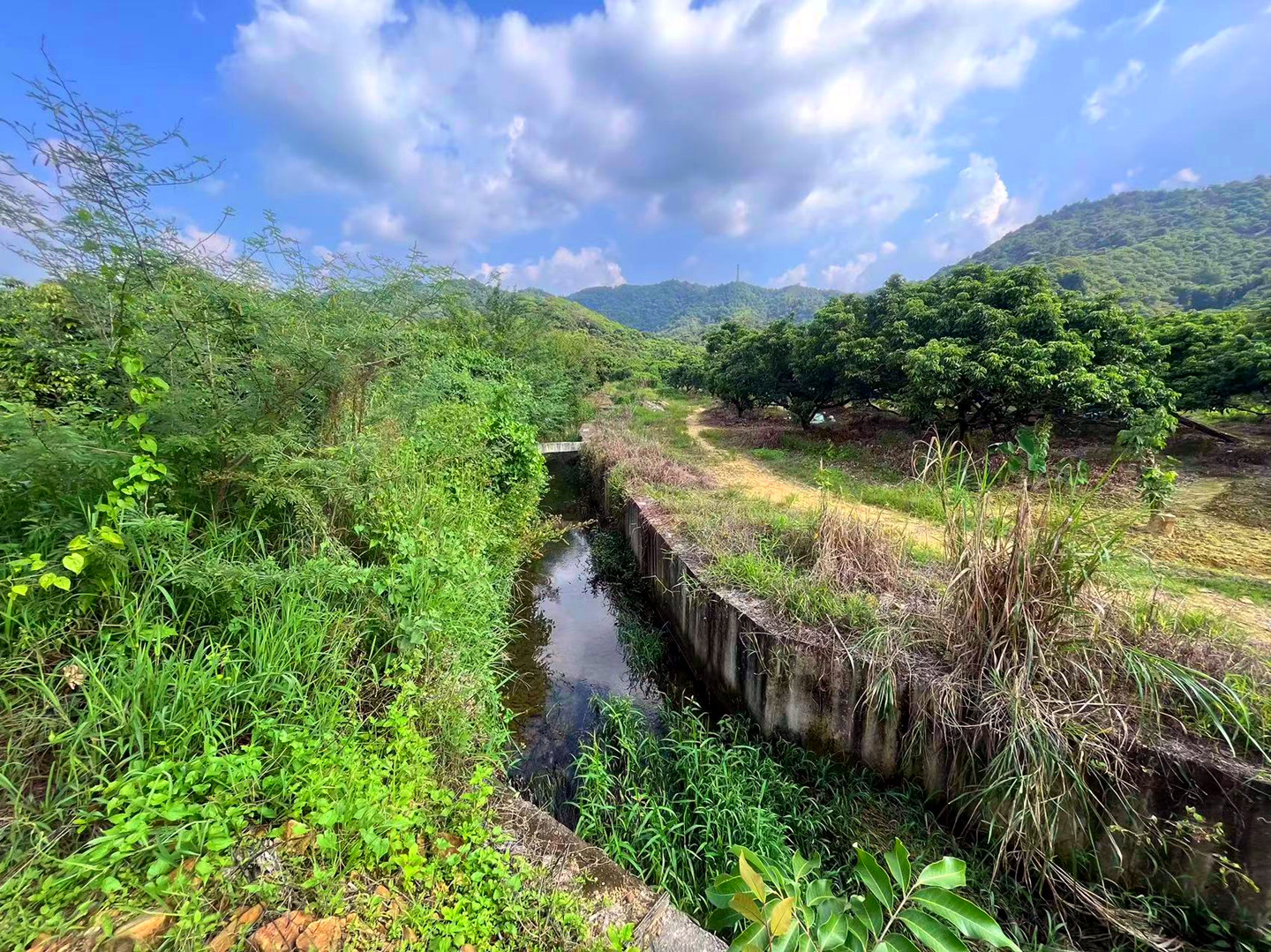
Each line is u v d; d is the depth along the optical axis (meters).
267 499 3.08
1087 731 2.79
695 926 2.11
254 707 2.43
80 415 2.89
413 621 3.27
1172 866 2.64
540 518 8.70
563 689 5.32
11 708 2.00
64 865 1.66
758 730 4.32
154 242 2.66
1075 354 8.32
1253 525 5.98
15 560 2.23
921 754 3.46
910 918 1.29
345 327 3.64
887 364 11.38
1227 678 2.82
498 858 2.18
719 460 11.92
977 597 3.30
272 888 1.82
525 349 18.12
